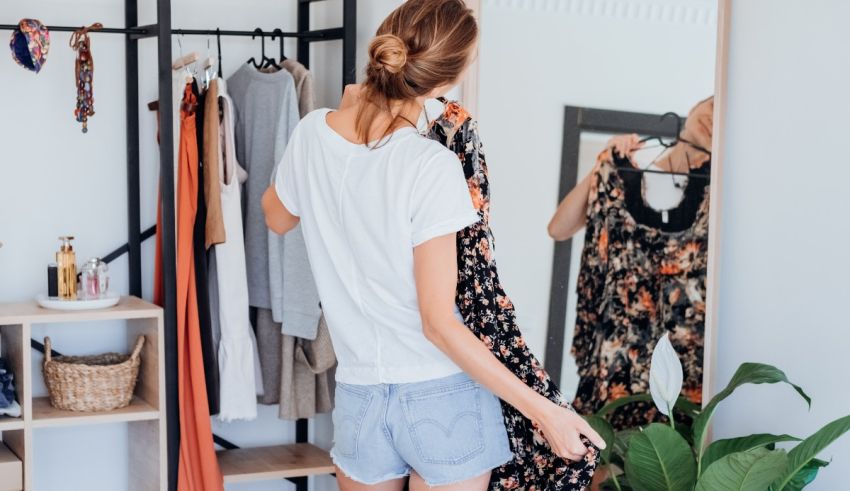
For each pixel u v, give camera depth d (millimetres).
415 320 1849
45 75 3168
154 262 3303
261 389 3268
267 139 3139
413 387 1864
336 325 1942
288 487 3592
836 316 2268
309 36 3248
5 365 2992
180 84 3105
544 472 2008
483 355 1777
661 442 2256
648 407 2744
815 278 2320
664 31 2645
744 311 2527
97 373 2926
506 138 2867
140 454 3184
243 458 3344
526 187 2854
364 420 1912
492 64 2865
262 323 3246
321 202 1923
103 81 3244
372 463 1931
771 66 2438
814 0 2320
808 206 2338
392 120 1850
